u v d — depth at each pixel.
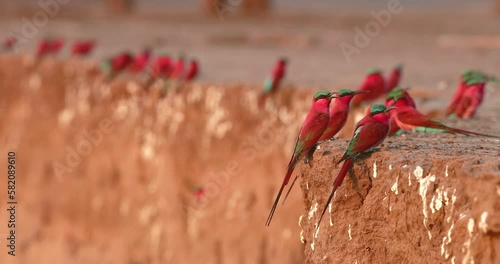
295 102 20.98
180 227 23.30
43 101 28.95
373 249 10.54
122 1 61.84
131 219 25.19
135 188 25.02
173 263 23.19
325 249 10.87
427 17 55.12
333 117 10.91
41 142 28.78
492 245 8.89
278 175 20.94
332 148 10.88
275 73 21.00
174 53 33.75
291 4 79.00
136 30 45.69
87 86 27.31
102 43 37.78
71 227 27.33
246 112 21.89
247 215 21.36
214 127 22.56
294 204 20.53
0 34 41.31
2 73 30.11
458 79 23.80
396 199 10.23
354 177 10.60
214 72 26.00
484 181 8.94
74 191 27.12
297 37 39.56
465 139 11.70
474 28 44.56
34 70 29.38
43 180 28.16
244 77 24.31
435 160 9.82
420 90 21.06
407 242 10.09
